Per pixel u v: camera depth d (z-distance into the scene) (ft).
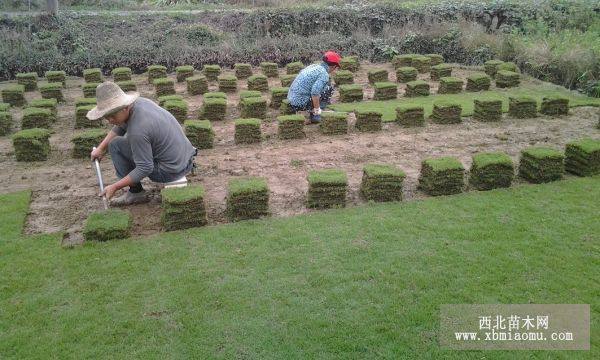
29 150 22.86
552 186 19.38
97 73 35.88
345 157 23.04
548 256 14.47
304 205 18.31
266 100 29.84
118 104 15.99
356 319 12.05
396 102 31.81
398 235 15.76
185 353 11.10
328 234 15.92
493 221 16.57
